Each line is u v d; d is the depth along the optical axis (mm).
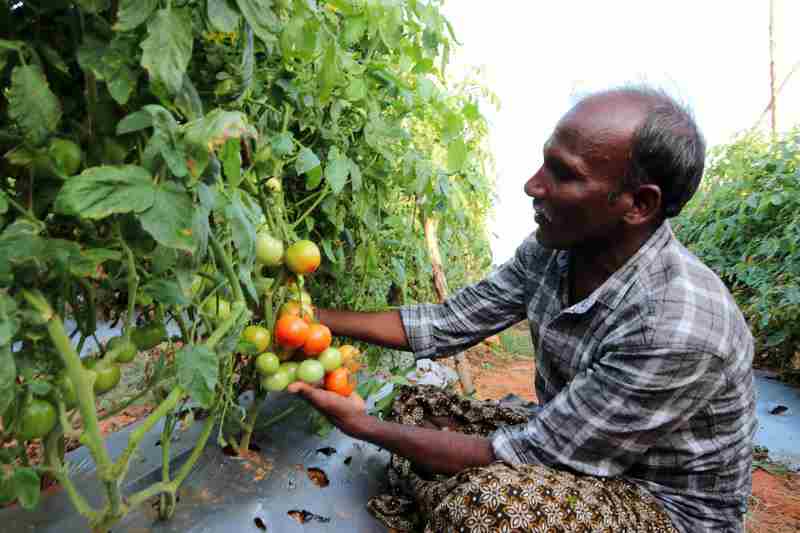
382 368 2531
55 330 746
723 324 1193
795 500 2324
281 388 1336
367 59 1479
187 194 707
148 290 852
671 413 1200
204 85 958
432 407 1755
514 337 5074
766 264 4043
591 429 1229
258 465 1595
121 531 1242
